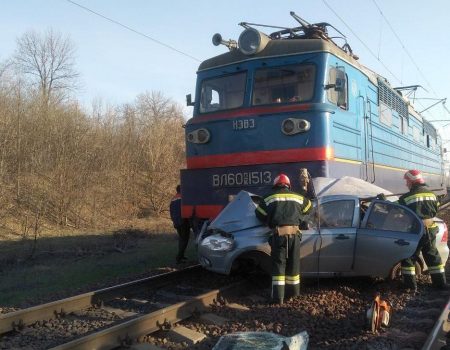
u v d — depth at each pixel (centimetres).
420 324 605
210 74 990
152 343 550
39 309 639
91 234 1698
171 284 854
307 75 884
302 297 730
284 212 702
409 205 795
